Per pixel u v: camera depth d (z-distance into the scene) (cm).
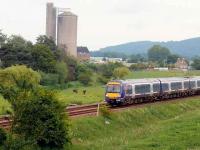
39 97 3972
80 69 16238
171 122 6500
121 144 4844
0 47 14062
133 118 6606
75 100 8238
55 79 13525
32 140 3762
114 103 7375
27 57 13812
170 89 9325
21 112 3869
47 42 17350
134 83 7844
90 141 4934
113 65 18288
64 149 4141
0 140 3694
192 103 9200
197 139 4959
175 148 4531
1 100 6456
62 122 4075
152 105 7769
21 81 4156
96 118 5750
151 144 4716
